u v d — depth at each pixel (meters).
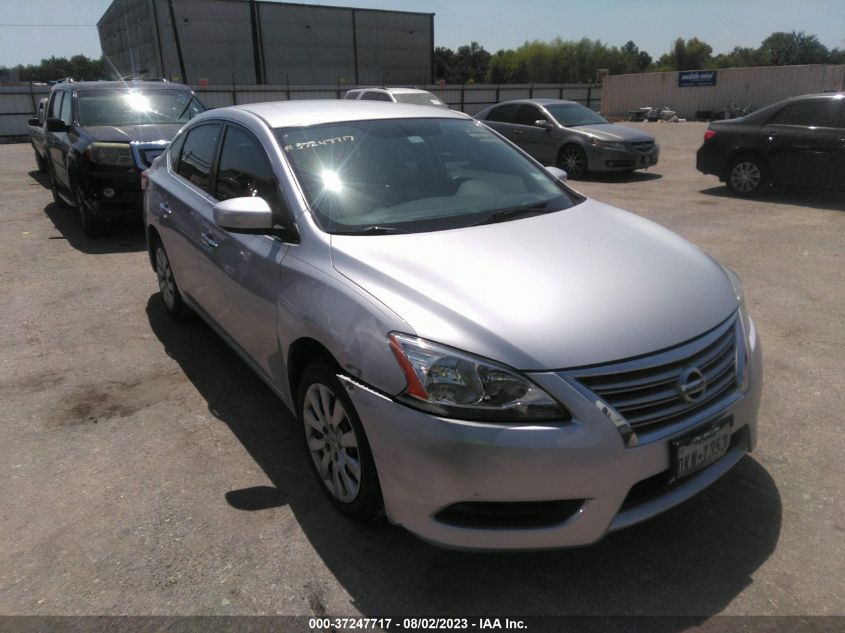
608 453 2.06
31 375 4.07
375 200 3.04
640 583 2.34
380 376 2.22
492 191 3.35
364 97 16.06
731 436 2.40
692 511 2.71
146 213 4.86
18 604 2.30
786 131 9.27
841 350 4.22
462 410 2.08
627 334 2.20
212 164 3.86
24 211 9.47
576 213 3.22
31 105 28.83
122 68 65.44
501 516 2.16
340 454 2.58
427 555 2.50
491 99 42.62
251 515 2.74
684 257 2.80
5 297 5.56
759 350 2.62
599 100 45.66
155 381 3.99
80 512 2.78
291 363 2.83
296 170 3.07
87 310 5.23
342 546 2.55
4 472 3.07
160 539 2.61
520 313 2.21
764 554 2.46
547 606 2.26
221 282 3.49
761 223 8.00
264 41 57.41
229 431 3.40
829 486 2.84
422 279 2.39
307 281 2.65
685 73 33.91
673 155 15.92
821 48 78.25
